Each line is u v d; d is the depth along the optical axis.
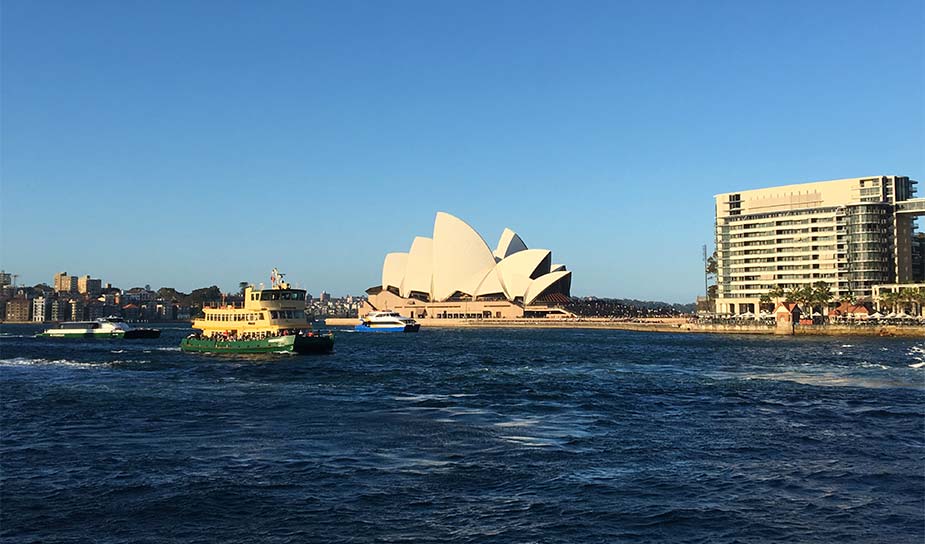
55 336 176.62
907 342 141.88
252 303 102.88
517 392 59.00
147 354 107.38
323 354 101.69
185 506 26.92
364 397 55.50
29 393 59.66
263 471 31.80
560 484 29.69
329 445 37.09
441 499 27.62
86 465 33.19
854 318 182.88
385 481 30.11
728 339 162.38
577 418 45.91
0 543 23.33
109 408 50.44
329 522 25.09
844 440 38.97
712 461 33.84
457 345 139.12
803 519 25.45
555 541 23.30
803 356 102.69
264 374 73.75
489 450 35.97
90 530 24.52
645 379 70.12
